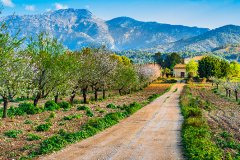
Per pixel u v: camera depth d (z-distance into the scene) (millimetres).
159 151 22453
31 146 22484
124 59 144625
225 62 157625
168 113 49031
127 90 96125
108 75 66500
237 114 49812
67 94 53625
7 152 20828
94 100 71062
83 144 24562
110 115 39500
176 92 111000
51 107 46438
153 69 162875
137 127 34156
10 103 61406
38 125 31812
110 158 20234
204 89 124125
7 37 27766
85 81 59531
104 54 64938
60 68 43875
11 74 33969
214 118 43750
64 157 20266
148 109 54688
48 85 44688
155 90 120625
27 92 40406
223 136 29578
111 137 27875
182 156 20969
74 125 32438
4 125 31031
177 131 31938
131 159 20047
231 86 84000
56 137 25188
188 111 43531
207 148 21812
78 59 52969
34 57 41125
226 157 20375
